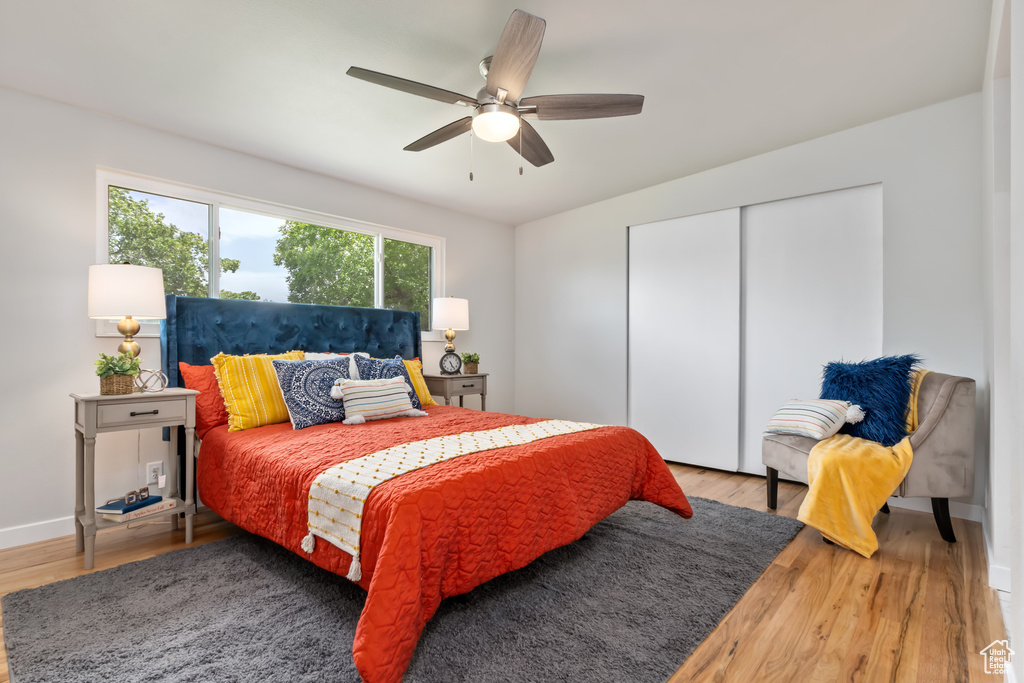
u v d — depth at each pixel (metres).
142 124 2.73
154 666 1.36
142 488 2.55
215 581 1.89
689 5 1.85
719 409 3.67
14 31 1.93
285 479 1.83
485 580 1.60
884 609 1.69
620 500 2.28
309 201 3.51
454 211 4.59
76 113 2.52
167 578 1.92
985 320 2.44
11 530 2.28
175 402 2.30
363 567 1.45
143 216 2.80
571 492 1.96
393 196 4.07
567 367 4.70
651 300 4.08
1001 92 1.92
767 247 3.42
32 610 1.67
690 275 3.82
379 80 1.86
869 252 2.99
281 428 2.47
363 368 2.96
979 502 2.54
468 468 1.68
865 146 2.92
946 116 2.65
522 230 5.13
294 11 1.85
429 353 4.39
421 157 3.27
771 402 3.41
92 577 1.93
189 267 2.98
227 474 2.20
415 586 1.33
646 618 1.63
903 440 2.30
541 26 1.58
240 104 2.54
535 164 2.71
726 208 3.57
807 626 1.59
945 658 1.41
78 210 2.52
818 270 3.19
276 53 2.12
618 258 4.27
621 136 3.02
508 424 2.54
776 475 2.75
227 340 2.89
